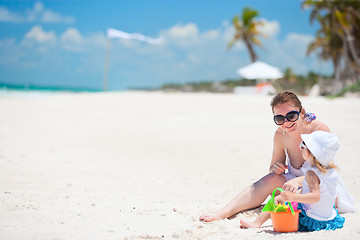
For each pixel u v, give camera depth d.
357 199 4.34
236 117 11.02
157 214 3.86
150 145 7.53
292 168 4.03
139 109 13.73
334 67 47.00
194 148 7.12
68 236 3.11
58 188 4.78
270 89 33.09
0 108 15.17
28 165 6.06
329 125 8.84
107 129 9.48
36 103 16.89
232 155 6.49
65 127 10.14
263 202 4.23
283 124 3.79
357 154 6.16
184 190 4.84
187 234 3.26
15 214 3.68
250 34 43.38
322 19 37.34
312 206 3.36
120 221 3.59
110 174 5.60
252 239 3.12
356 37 36.44
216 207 4.13
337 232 3.20
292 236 3.14
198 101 16.59
